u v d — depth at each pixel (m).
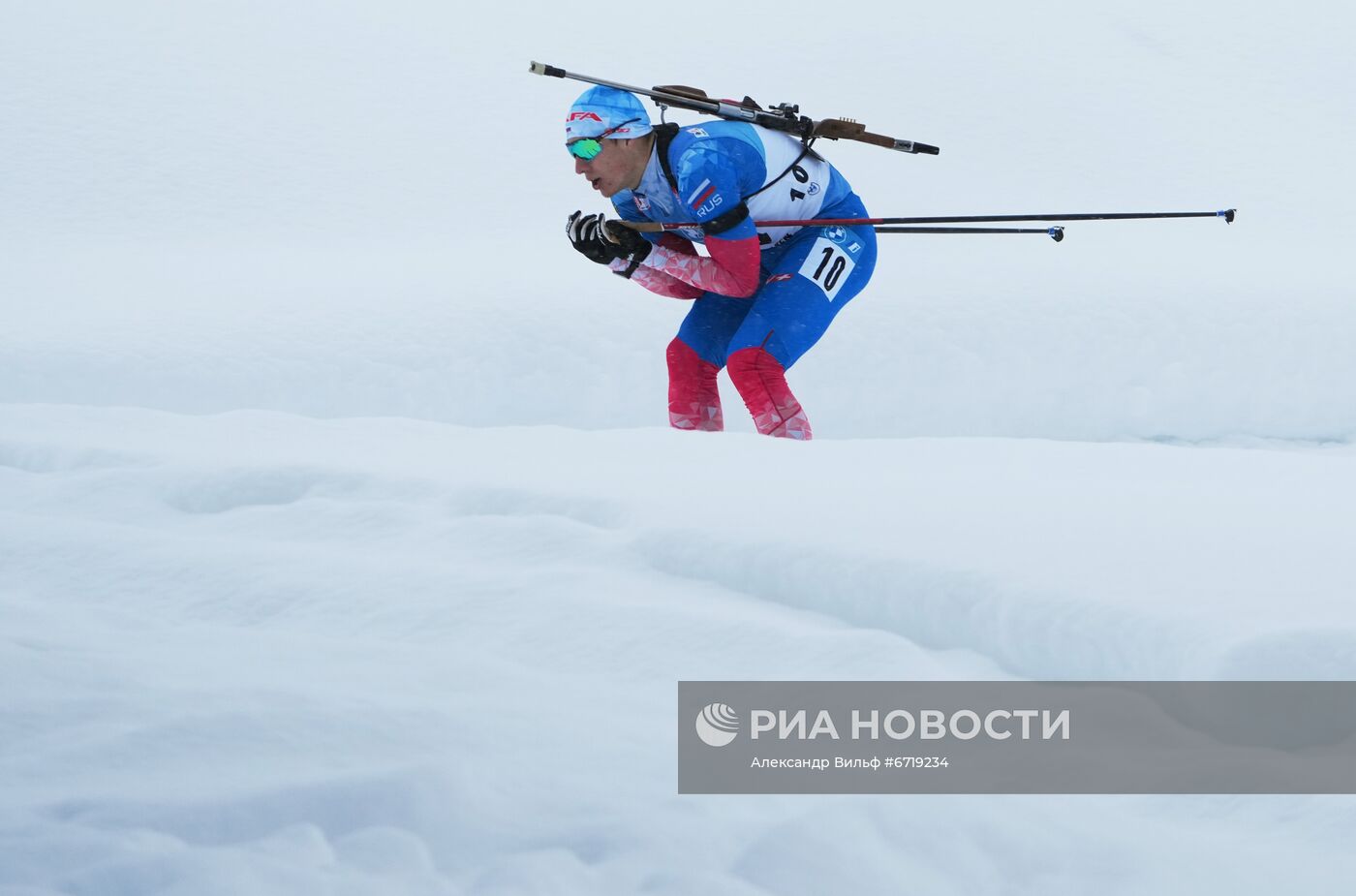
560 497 10.03
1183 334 34.12
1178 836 5.48
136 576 8.45
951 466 11.95
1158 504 9.89
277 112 71.94
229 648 7.11
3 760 5.54
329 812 5.23
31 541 9.04
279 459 11.30
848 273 16.77
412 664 6.93
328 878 4.87
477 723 6.13
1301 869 5.22
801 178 16.39
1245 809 5.85
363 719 6.03
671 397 17.39
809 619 8.17
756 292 16.91
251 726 5.90
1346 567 8.30
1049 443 13.30
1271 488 10.98
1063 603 7.70
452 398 30.92
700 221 15.46
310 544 9.42
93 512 10.23
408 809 5.28
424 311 34.78
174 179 62.53
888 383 31.95
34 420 13.74
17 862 4.82
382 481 10.71
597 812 5.35
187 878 4.81
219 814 5.17
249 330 33.50
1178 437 31.20
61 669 6.48
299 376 30.92
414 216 60.41
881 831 5.32
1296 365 33.34
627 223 15.98
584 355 32.41
